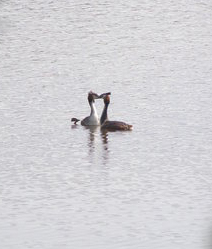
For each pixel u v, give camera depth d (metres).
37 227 27.36
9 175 32.72
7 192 30.73
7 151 35.94
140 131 39.09
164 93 45.97
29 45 58.00
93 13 68.31
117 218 28.16
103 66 52.50
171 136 38.09
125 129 39.31
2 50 56.56
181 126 39.72
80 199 30.00
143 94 45.88
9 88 47.06
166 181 31.95
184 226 27.36
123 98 45.16
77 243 26.08
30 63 53.09
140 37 60.88
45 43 58.66
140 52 56.44
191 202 29.62
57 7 70.19
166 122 40.47
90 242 26.16
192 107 43.09
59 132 38.91
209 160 34.53
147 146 36.62
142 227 27.34
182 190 30.91
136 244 26.00
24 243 26.05
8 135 38.38
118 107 43.44
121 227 27.36
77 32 62.09
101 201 29.77
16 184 31.64
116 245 25.94
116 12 68.75
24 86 47.53
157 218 28.11
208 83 48.12
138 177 32.44
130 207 29.17
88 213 28.59
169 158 34.84
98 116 41.69
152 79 49.22
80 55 55.47
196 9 70.31
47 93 46.00
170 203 29.55
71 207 29.19
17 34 61.12
